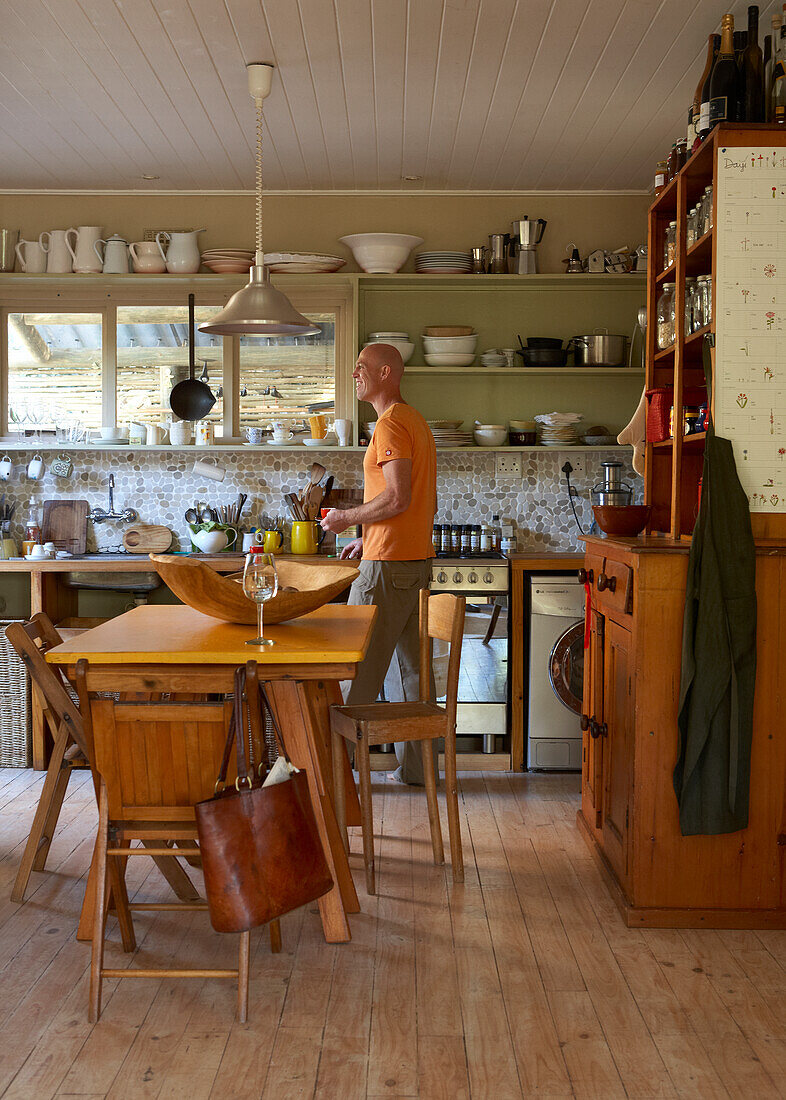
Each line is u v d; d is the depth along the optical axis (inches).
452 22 129.2
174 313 208.1
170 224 206.5
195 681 97.1
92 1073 86.5
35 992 101.0
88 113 161.6
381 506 150.6
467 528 199.3
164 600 209.5
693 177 131.0
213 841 89.8
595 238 205.5
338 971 105.2
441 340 197.6
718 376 114.5
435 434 196.4
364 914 120.0
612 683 131.0
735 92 116.7
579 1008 98.0
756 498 114.7
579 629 176.6
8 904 123.6
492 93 153.6
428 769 135.2
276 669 99.5
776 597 113.8
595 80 148.3
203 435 203.3
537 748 179.6
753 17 116.6
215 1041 91.6
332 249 206.4
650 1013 97.3
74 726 119.2
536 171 192.4
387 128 168.9
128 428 210.4
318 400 208.2
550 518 209.5
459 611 129.6
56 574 194.1
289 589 130.3
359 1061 88.4
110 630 113.1
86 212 206.4
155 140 174.9
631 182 199.2
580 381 207.9
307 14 126.7
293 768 94.4
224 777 92.4
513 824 153.6
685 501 148.5
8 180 198.8
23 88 151.2
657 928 116.7
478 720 181.8
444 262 195.6
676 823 116.2
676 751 115.7
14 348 209.3
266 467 210.7
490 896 125.6
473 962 107.5
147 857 139.9
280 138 173.9
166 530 208.4
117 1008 97.7
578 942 112.7
